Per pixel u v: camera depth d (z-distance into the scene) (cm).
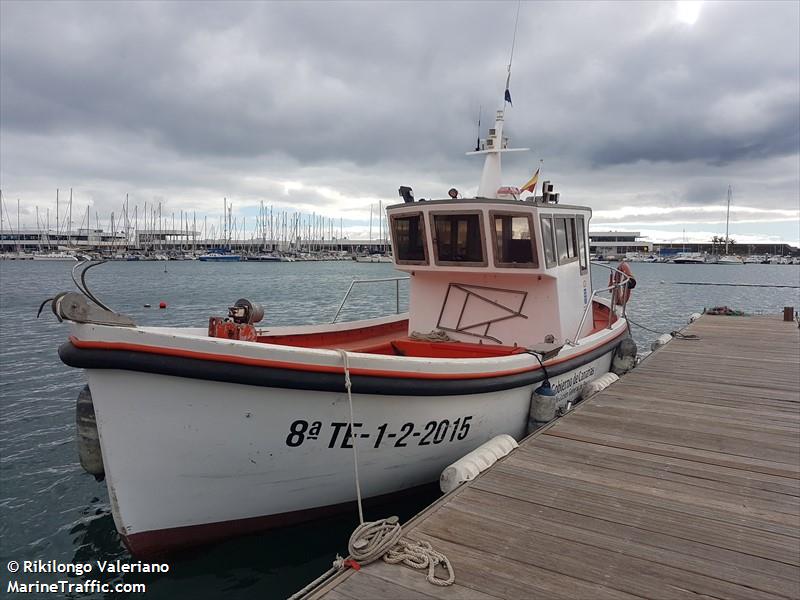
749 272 8806
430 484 603
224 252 12494
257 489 485
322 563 528
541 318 746
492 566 342
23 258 10706
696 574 337
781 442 590
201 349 420
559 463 521
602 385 865
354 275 6812
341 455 508
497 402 629
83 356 404
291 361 447
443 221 746
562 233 780
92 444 529
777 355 1117
